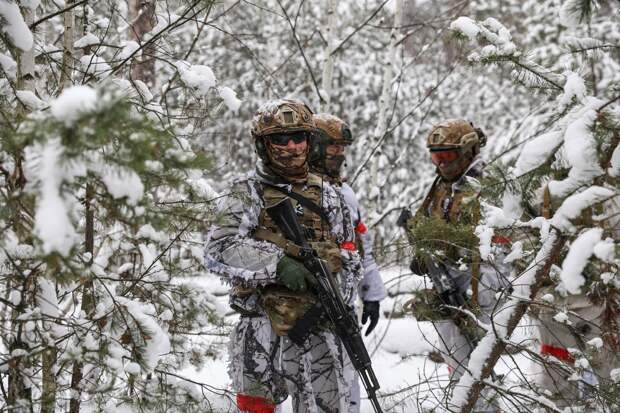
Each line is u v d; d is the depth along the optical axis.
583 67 3.05
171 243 2.94
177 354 3.16
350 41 13.05
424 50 6.63
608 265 2.73
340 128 3.98
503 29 3.20
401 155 6.55
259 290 3.10
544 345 3.73
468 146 4.23
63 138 1.59
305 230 3.12
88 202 2.48
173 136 2.12
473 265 3.55
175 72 3.56
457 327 3.97
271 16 11.59
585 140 2.42
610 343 3.04
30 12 3.05
